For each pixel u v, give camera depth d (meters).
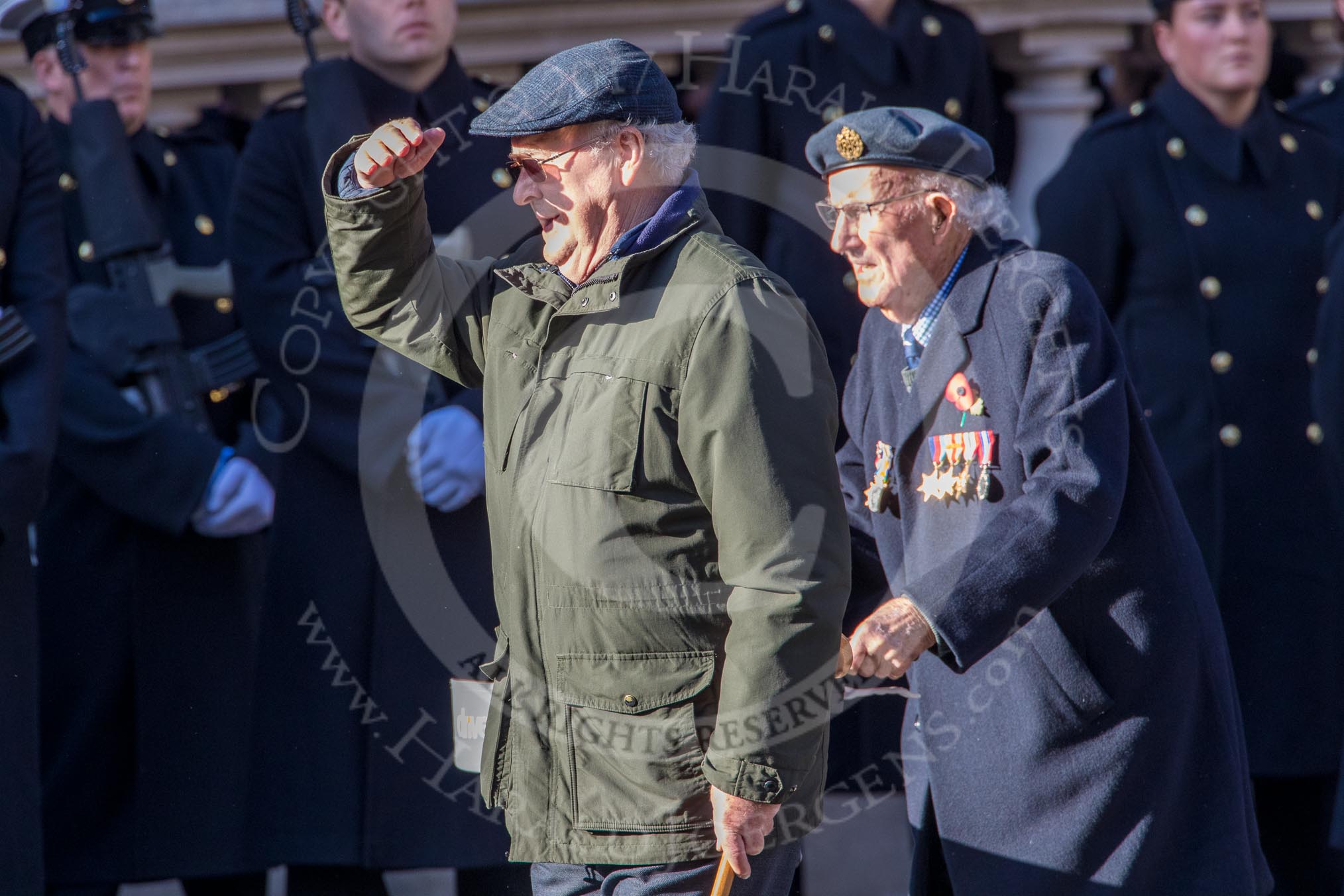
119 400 15.78
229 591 16.12
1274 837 15.49
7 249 14.21
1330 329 14.10
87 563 16.09
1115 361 10.47
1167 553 10.51
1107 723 10.45
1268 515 15.20
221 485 15.62
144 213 16.03
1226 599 15.22
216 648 16.06
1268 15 20.25
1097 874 10.38
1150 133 15.55
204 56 19.45
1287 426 15.28
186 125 19.91
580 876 10.19
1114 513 9.99
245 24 19.28
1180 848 10.48
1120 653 10.41
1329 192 15.72
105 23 16.20
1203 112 15.41
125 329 15.84
